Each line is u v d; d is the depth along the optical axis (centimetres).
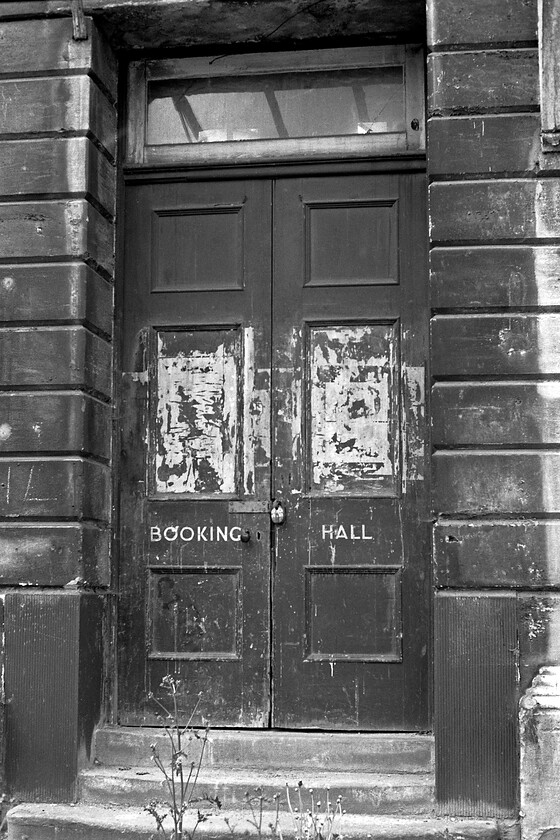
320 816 460
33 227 509
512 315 473
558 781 437
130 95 559
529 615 460
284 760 499
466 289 475
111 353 541
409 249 531
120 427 541
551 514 461
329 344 532
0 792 485
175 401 540
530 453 465
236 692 520
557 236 472
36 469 498
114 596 531
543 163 475
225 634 525
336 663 514
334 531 521
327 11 519
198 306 543
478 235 477
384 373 527
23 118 514
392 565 514
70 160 510
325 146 542
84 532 498
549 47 473
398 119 540
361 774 489
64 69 516
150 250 550
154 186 553
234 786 479
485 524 464
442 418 471
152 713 525
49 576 493
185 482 535
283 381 532
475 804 457
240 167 545
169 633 529
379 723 509
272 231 543
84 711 494
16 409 502
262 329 537
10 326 508
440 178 483
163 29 534
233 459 533
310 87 550
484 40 485
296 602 520
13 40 520
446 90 485
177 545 532
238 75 555
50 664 488
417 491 517
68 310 503
